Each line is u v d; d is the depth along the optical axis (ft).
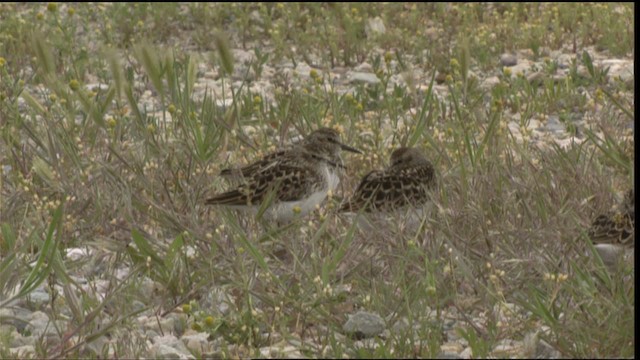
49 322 51.16
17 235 60.29
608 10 117.39
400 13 122.31
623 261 52.85
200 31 117.08
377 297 51.60
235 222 60.08
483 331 48.91
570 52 109.50
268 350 48.65
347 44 107.55
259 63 104.32
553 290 51.39
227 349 48.16
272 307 52.21
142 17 119.55
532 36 111.34
